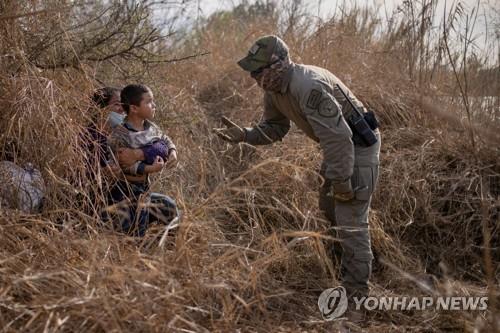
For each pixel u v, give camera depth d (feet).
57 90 11.36
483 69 16.99
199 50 19.81
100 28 13.55
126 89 11.12
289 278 11.66
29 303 8.16
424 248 13.75
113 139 11.00
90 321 7.97
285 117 11.94
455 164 15.14
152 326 7.93
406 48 18.02
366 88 17.44
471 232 13.84
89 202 10.76
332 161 10.14
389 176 14.55
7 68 11.35
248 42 20.43
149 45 16.17
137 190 11.10
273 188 13.79
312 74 10.28
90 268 8.41
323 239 12.23
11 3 11.49
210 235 10.92
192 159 14.97
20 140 10.80
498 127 15.14
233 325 8.95
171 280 8.39
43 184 10.69
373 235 12.96
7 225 9.35
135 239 9.96
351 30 19.76
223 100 18.16
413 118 16.58
